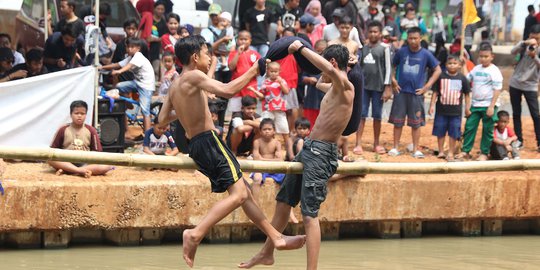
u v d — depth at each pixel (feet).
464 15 59.62
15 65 52.24
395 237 48.42
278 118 51.72
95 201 42.75
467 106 54.65
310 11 58.75
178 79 31.07
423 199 47.55
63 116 48.57
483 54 54.19
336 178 46.16
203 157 31.07
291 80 53.36
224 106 52.75
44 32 61.52
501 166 35.32
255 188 44.83
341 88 31.73
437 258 43.91
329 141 32.37
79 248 43.80
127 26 56.49
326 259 42.98
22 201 41.86
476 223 49.83
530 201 49.19
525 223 51.57
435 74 54.08
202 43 31.09
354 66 32.89
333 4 60.75
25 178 43.42
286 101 53.36
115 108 50.01
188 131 31.37
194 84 30.48
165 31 63.10
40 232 43.21
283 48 31.09
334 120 32.19
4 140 47.50
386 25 74.38
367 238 48.52
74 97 48.67
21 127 47.73
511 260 43.93
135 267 40.22
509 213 49.01
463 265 42.47
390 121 54.90
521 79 56.95
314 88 52.80
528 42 56.59
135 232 44.50
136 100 58.08
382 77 53.98
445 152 56.03
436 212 47.83
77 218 42.60
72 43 53.42
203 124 31.09
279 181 45.19
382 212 46.98
